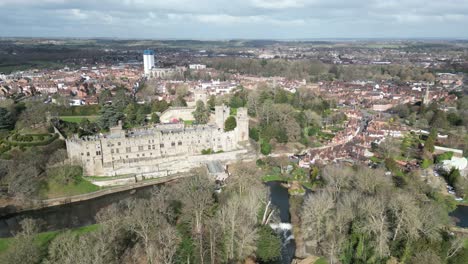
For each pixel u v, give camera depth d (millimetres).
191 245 136125
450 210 179000
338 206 155875
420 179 198250
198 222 146625
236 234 139750
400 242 136375
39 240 146250
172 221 154250
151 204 154250
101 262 112562
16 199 190750
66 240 128500
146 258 131000
